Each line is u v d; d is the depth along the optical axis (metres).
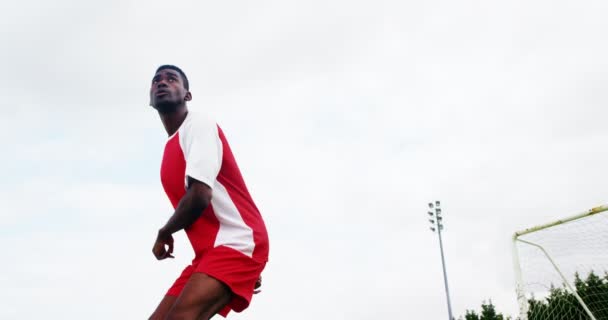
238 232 2.16
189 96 2.49
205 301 1.94
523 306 5.97
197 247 2.17
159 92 2.36
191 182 2.05
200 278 1.97
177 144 2.29
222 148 2.26
